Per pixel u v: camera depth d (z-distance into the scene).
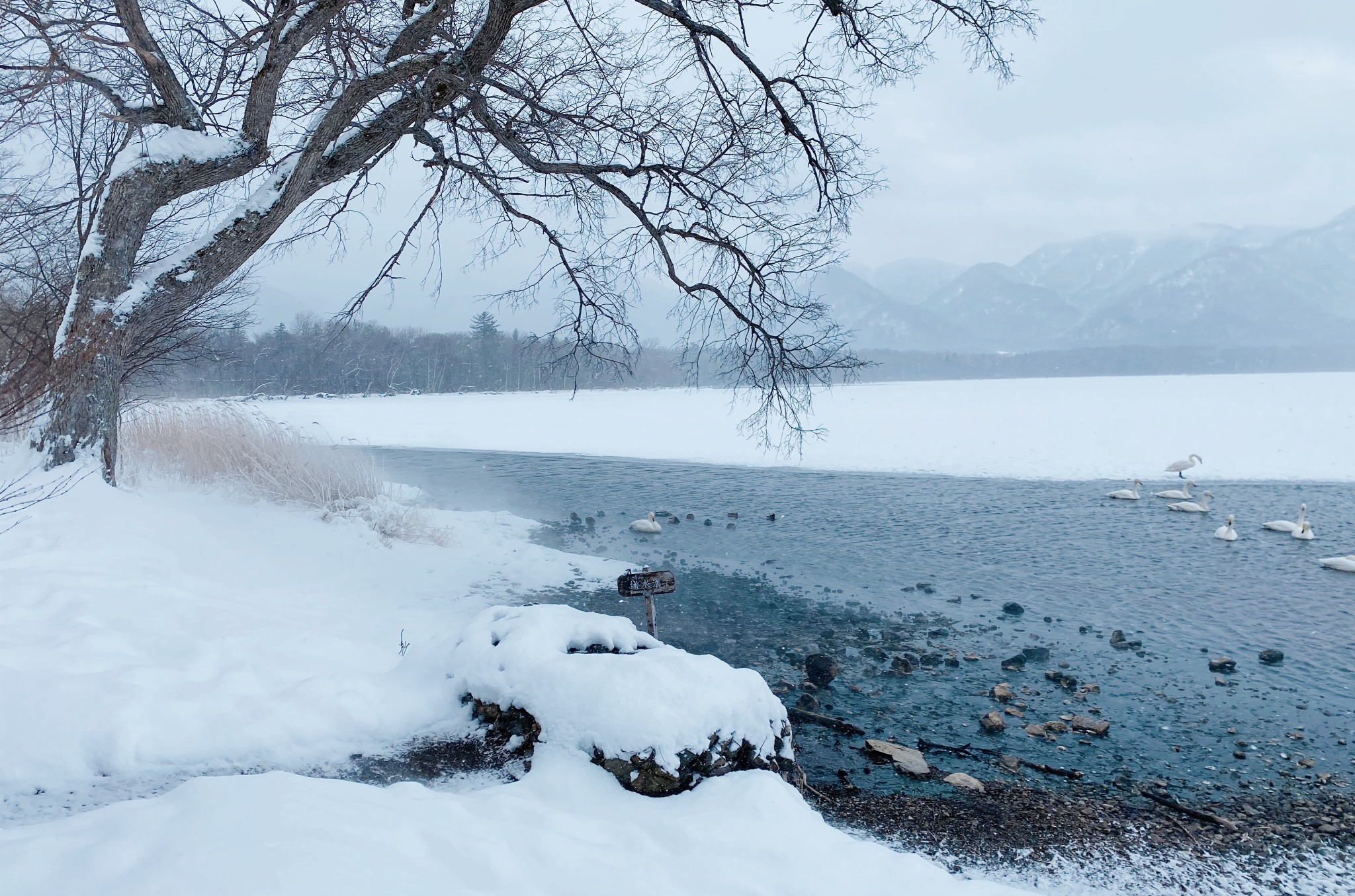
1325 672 7.34
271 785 2.88
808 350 10.65
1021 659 7.57
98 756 3.79
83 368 7.93
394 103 8.95
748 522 14.52
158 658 4.84
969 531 13.80
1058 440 28.77
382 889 2.19
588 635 5.02
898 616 9.06
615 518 14.91
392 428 36.19
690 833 3.23
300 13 8.05
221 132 9.51
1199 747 5.82
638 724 3.88
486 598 8.79
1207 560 11.77
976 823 4.59
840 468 22.58
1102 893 3.92
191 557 7.72
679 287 11.02
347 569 9.19
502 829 2.99
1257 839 4.54
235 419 12.16
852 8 10.23
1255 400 50.53
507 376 96.00
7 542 6.35
